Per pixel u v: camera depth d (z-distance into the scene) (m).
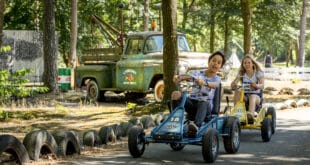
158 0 39.22
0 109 14.15
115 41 20.02
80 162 7.61
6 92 12.94
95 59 19.70
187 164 7.63
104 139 9.27
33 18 35.12
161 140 7.75
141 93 19.69
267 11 36.44
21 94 13.29
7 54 25.47
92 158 7.95
